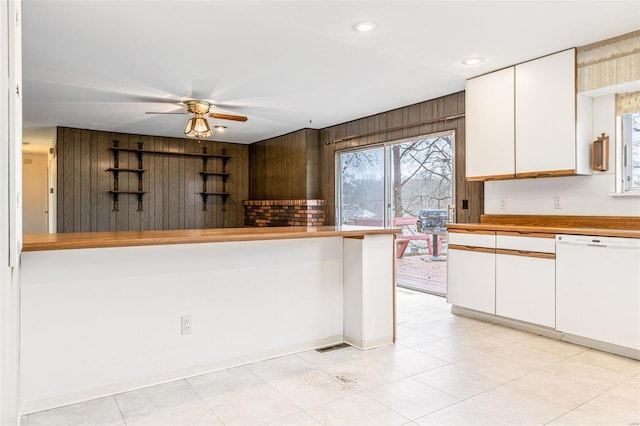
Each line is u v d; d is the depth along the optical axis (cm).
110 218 700
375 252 315
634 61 309
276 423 201
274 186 757
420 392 234
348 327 321
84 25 295
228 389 238
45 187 1022
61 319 218
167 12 276
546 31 308
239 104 514
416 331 353
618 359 286
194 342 260
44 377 214
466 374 260
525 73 366
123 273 236
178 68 383
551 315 329
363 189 604
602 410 213
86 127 659
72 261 221
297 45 333
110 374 232
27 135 729
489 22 293
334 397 228
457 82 428
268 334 290
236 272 276
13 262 130
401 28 303
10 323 136
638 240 279
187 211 779
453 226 407
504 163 382
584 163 343
